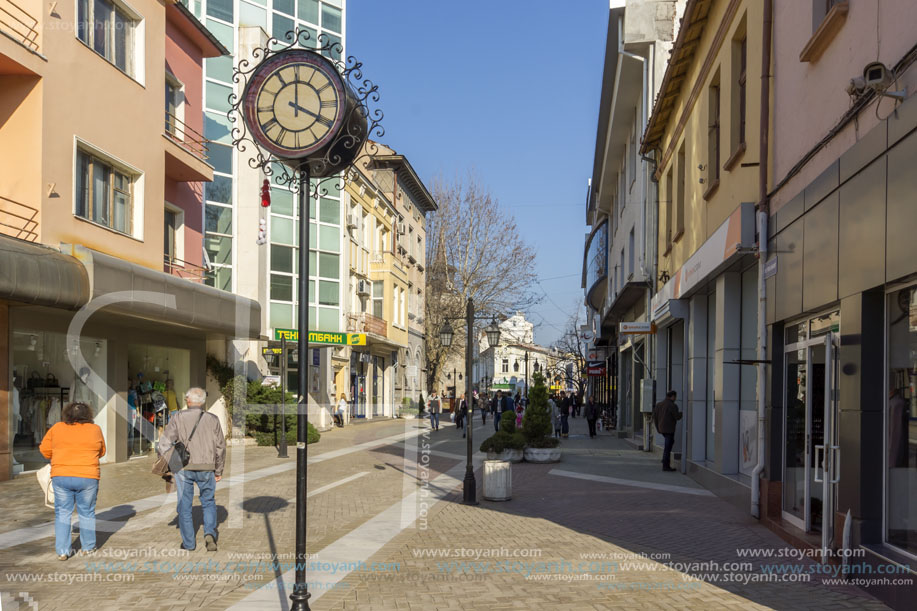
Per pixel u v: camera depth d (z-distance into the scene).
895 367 6.14
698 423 14.53
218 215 26.59
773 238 9.29
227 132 26.89
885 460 6.26
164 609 5.63
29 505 10.06
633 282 21.31
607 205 35.34
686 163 15.38
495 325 16.30
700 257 13.05
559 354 68.81
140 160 15.88
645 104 21.55
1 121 12.80
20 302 12.12
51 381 14.11
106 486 12.13
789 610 5.63
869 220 6.23
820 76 7.83
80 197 13.98
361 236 35.25
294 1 29.30
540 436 17.67
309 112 4.93
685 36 14.06
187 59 19.75
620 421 29.09
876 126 6.12
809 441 8.15
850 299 6.61
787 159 8.95
